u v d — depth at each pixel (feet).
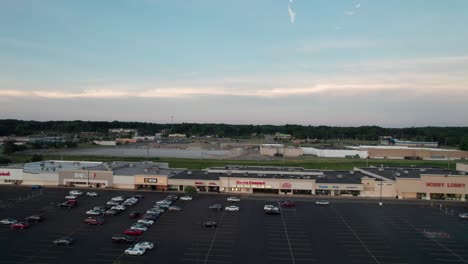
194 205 254.68
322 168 463.01
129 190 308.19
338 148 645.51
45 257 155.02
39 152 601.21
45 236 183.42
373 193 291.99
